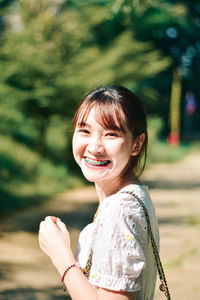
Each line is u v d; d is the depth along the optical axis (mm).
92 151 1454
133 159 1530
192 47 31500
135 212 1350
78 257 1500
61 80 12195
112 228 1323
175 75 31688
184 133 39750
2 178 10789
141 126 1504
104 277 1304
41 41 12594
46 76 12180
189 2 27594
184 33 28578
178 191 12734
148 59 14445
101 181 1514
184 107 39281
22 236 7148
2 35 11641
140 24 18625
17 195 10094
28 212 8984
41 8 14336
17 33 12008
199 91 37000
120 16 4617
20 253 6156
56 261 1413
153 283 1530
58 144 14492
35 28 12648
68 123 13398
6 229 7527
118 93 1466
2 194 9641
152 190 12922
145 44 14812
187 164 21594
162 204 10469
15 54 11555
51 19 13320
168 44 29922
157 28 20172
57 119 13305
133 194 1397
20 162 12234
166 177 16281
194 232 7379
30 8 14109
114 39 14977
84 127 1478
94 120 1453
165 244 6578
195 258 5773
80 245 1524
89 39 15344
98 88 1513
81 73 12734
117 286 1283
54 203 10125
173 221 8398
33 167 12344
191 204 10477
